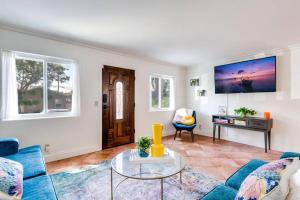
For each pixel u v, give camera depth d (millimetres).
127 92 3930
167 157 1809
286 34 2721
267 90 3514
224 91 4230
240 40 2986
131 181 2193
